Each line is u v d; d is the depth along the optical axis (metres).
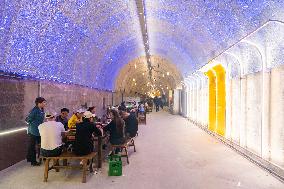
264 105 9.32
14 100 9.43
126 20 14.49
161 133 17.38
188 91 28.44
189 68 23.25
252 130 10.59
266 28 8.00
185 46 17.95
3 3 7.36
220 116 15.11
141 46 23.59
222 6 9.03
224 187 6.92
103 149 11.85
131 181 7.41
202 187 6.91
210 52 14.41
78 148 7.67
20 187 6.98
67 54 13.29
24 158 10.07
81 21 11.70
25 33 9.16
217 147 12.45
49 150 7.61
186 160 9.86
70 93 15.38
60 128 7.81
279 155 8.32
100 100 23.70
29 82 10.43
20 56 9.55
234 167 8.88
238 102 12.25
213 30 11.58
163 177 7.78
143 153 11.12
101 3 11.23
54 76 12.90
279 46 8.27
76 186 7.02
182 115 33.31
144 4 12.43
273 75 8.79
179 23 13.69
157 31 17.23
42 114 9.36
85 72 17.77
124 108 16.25
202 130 18.98
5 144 8.80
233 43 10.66
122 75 34.41
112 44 18.47
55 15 9.81
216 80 15.96
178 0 10.84
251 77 10.73
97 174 8.10
